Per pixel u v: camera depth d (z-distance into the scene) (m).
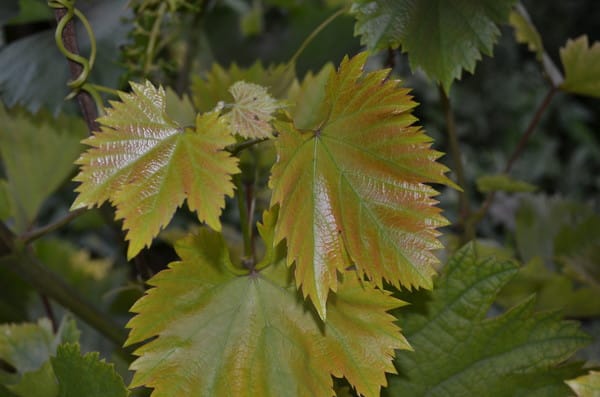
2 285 0.73
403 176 0.44
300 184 0.43
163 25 0.63
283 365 0.45
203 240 0.45
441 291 0.50
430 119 2.49
